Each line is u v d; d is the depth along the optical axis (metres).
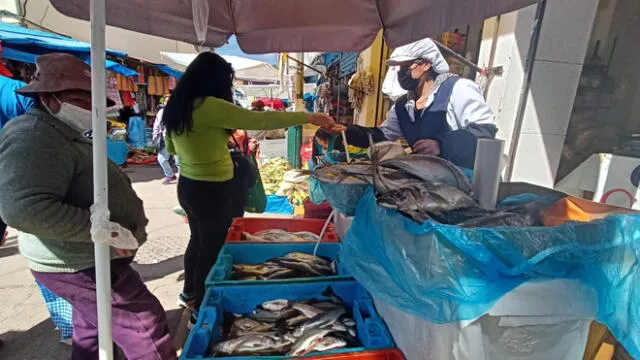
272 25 2.74
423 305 0.85
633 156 1.95
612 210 0.97
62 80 1.16
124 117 9.97
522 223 0.95
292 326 1.50
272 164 5.57
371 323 1.38
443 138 1.94
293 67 9.08
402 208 0.98
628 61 2.10
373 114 4.97
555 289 0.82
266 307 1.60
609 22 2.14
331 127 1.88
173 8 2.40
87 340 1.62
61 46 4.45
